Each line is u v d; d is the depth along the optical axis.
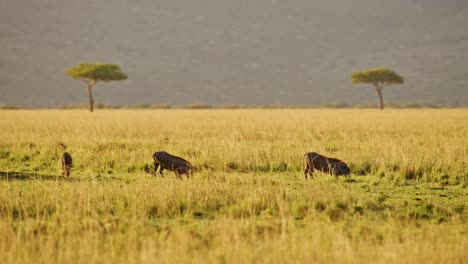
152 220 39.78
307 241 32.59
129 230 36.22
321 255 31.11
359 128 116.12
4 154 73.25
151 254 30.78
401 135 99.50
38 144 80.88
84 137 90.25
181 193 44.16
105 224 37.59
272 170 61.62
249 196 43.88
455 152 68.38
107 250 32.62
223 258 30.95
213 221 39.50
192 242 33.41
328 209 40.62
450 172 56.59
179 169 55.84
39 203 41.81
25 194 44.22
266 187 47.25
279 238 33.94
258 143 78.62
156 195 43.31
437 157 62.22
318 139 91.94
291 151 69.31
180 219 39.81
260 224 37.50
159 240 33.25
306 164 56.72
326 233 35.03
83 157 67.56
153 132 105.19
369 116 180.25
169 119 155.50
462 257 30.72
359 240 34.00
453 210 42.00
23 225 37.78
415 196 47.69
